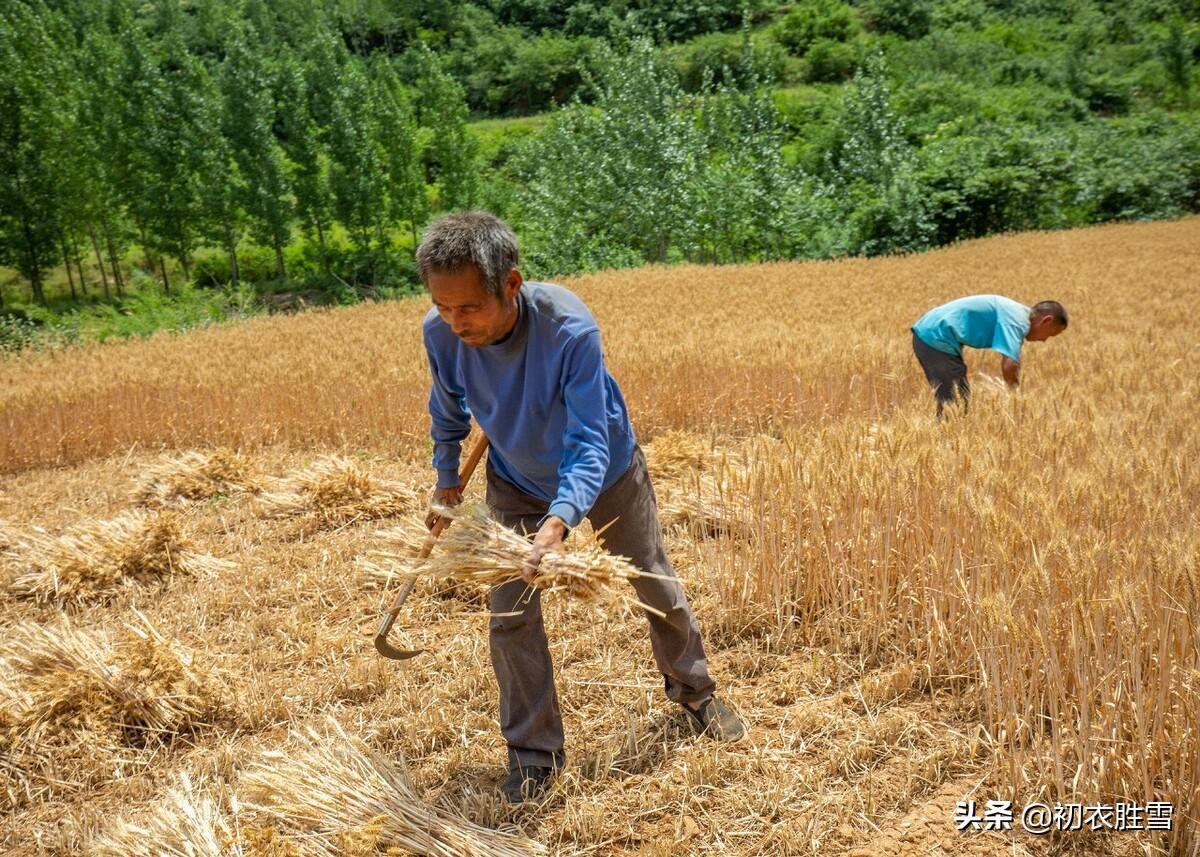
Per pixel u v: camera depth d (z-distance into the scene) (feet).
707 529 18.75
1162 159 127.85
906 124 162.81
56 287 126.82
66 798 11.31
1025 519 12.71
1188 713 9.39
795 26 240.32
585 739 11.75
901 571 14.07
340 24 294.87
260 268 133.08
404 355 39.81
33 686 12.64
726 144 139.85
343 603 16.60
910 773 10.61
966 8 257.55
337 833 9.29
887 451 15.40
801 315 48.06
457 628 15.31
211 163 116.37
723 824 10.06
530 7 297.33
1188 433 17.79
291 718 12.70
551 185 127.34
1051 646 10.57
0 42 107.45
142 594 17.47
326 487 21.56
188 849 8.84
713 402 28.32
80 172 113.19
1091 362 29.53
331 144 120.57
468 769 11.25
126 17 119.85
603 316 50.65
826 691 12.82
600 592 8.59
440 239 8.38
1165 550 10.56
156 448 30.96
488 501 10.76
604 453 9.24
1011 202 119.03
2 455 29.45
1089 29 235.20
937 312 22.48
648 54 125.08
